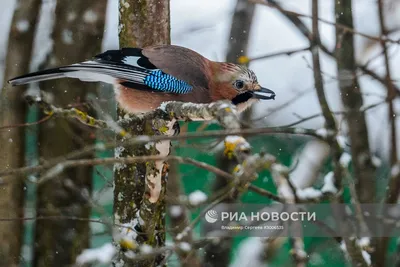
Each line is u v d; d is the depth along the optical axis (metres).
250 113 14.01
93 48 14.49
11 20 14.26
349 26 12.81
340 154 10.57
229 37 15.04
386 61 12.39
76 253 14.07
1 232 13.91
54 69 10.34
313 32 11.77
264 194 10.30
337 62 12.67
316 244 13.20
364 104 13.51
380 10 13.20
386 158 13.48
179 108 8.92
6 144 13.97
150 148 10.38
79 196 14.09
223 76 11.63
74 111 9.26
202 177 14.66
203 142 12.80
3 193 13.92
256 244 13.15
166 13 11.15
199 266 11.73
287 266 12.88
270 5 12.03
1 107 14.07
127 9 11.03
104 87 14.33
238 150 7.42
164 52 11.15
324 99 11.38
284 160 13.84
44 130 14.26
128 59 10.84
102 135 10.57
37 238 14.18
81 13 14.43
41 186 14.08
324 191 10.45
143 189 10.57
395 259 12.26
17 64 14.08
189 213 12.96
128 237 9.66
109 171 14.59
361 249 10.56
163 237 10.72
